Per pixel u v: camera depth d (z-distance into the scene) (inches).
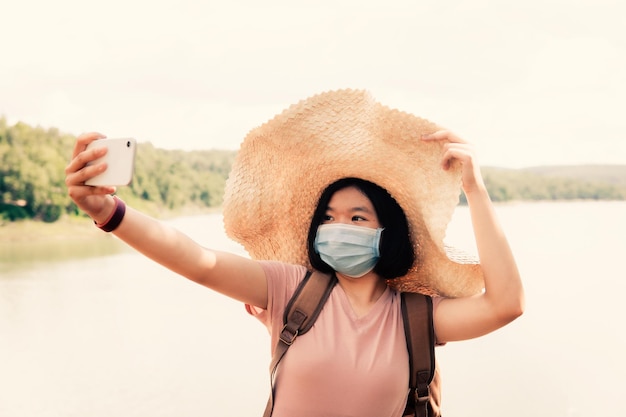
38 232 738.2
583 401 181.0
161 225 63.5
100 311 324.8
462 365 222.4
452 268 73.3
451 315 69.2
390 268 73.5
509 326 271.9
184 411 181.2
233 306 340.5
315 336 67.6
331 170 76.0
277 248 79.9
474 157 66.7
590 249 478.0
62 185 828.6
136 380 207.9
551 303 309.1
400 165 72.6
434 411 71.4
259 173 75.7
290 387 66.2
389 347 67.7
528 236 563.8
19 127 876.0
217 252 68.8
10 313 314.0
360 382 65.3
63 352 242.2
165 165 804.6
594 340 241.0
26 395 192.1
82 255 574.6
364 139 72.4
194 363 230.4
